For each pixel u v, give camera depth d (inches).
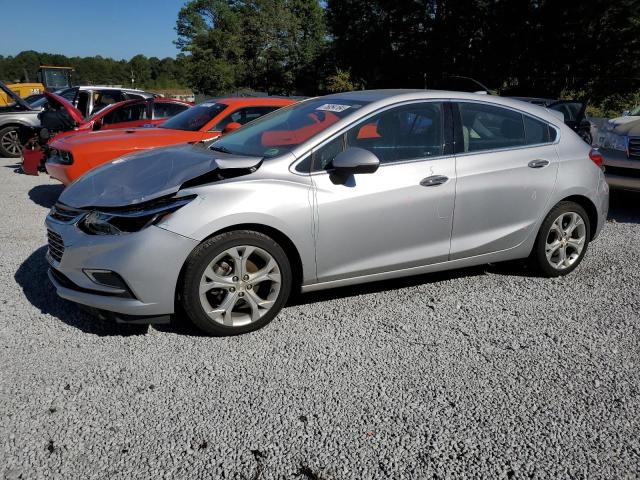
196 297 131.8
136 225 128.3
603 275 187.5
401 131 154.7
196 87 2255.2
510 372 125.0
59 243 138.4
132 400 112.1
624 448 99.8
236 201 131.9
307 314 153.1
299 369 124.8
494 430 104.4
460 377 122.6
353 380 120.7
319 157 144.7
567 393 117.0
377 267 152.3
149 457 95.8
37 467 92.9
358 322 148.9
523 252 175.8
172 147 177.3
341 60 1551.4
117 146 263.3
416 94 160.9
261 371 123.8
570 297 168.1
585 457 97.3
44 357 128.1
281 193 136.6
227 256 134.4
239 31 2214.6
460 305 161.0
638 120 282.4
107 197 137.2
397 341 138.7
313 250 142.3
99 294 131.3
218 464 94.3
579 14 1029.8
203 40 2233.0
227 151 159.9
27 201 301.6
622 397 115.7
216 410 109.4
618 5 1010.7
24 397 112.3
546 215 175.9
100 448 97.9
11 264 190.9
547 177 172.9
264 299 141.9
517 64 1162.0
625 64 1058.1
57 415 106.8
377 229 148.8
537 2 1097.4
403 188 150.4
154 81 4781.0
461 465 95.0
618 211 289.3
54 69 1159.0
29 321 146.2
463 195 159.2
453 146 160.7
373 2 1386.6
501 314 155.3
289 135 153.1
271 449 98.4
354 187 145.3
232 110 299.0
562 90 1160.8
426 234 156.7
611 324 150.1
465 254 164.9
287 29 2151.8
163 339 137.4
